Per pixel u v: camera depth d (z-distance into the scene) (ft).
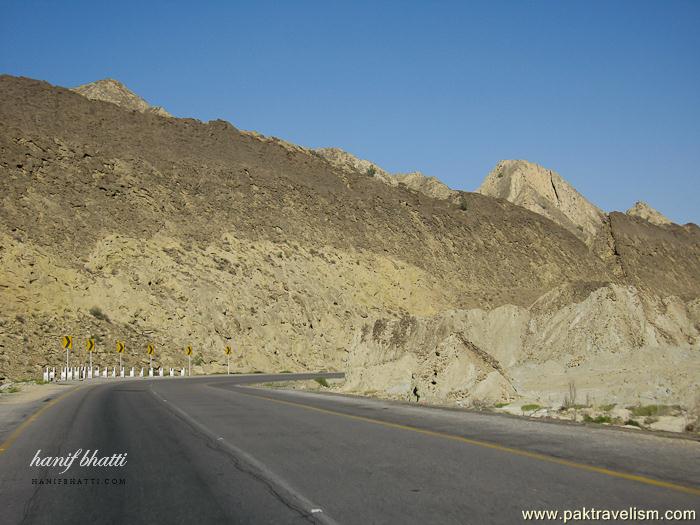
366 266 278.87
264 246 253.85
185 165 274.98
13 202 200.44
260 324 221.05
